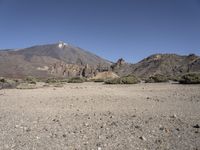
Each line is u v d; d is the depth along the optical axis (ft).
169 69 472.85
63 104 47.85
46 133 25.99
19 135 25.30
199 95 61.87
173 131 26.14
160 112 37.29
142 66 536.01
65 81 196.44
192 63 458.09
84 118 33.40
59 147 21.63
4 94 72.95
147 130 26.61
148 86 102.94
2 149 21.07
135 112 37.63
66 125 29.37
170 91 75.82
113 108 41.96
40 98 59.72
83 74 558.56
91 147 21.53
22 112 39.01
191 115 34.47
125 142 22.77
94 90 84.53
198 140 23.04
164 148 21.15
